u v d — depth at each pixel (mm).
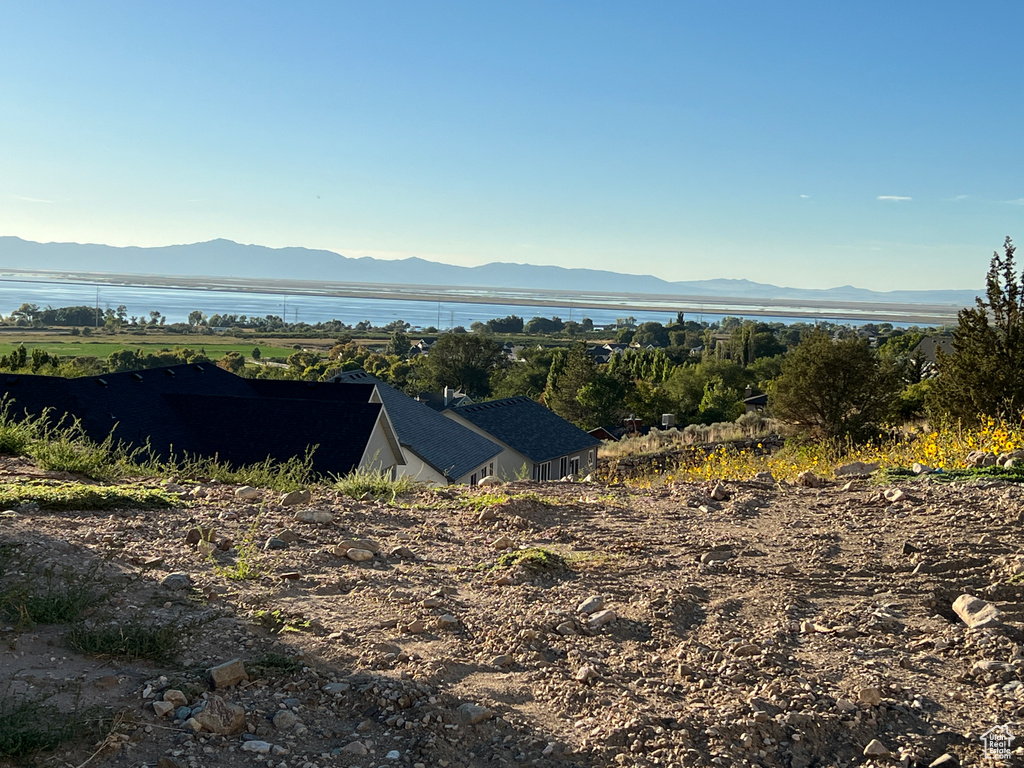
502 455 33438
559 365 81875
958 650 4379
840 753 3383
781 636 4559
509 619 4715
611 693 3793
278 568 5480
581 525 7320
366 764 3064
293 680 3662
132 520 6477
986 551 5992
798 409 28000
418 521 7309
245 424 16859
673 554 6297
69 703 3252
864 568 5797
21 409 15461
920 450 10797
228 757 3006
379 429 18281
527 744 3293
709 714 3590
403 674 3826
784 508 7867
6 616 4094
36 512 6422
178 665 3732
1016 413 13969
